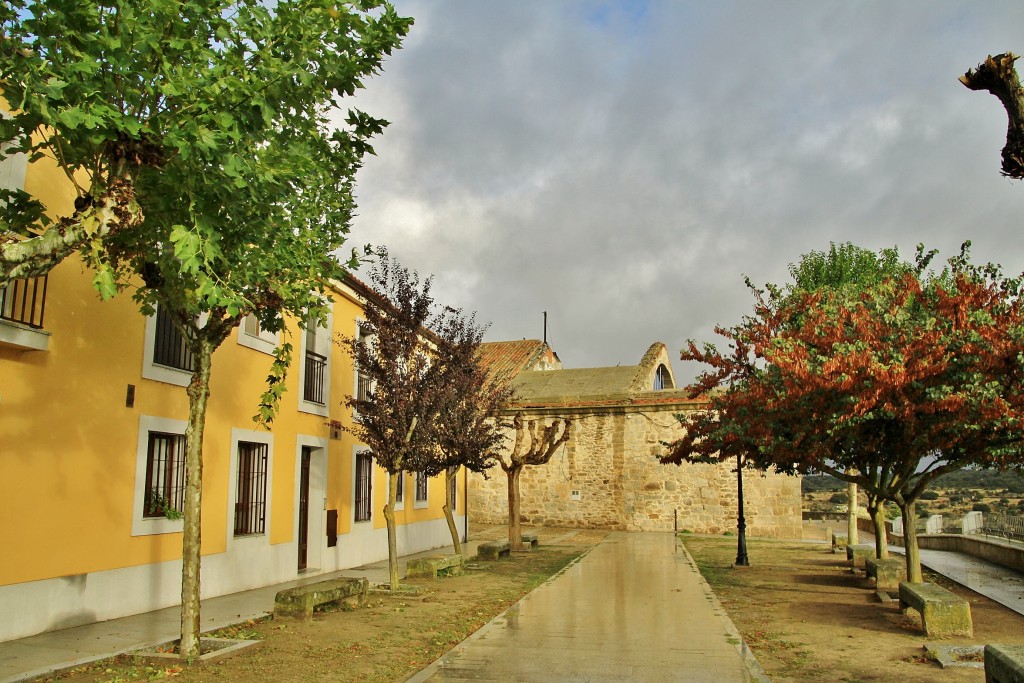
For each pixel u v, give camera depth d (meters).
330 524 16.16
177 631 9.11
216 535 12.12
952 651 8.23
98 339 9.74
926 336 10.02
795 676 7.40
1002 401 9.41
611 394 29.59
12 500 8.46
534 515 30.12
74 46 5.86
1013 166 6.11
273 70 6.30
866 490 12.69
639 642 8.94
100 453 9.72
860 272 19.28
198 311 8.11
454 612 11.11
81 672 7.21
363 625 9.89
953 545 23.97
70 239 5.89
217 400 12.22
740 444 13.95
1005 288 10.67
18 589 8.50
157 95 6.52
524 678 7.16
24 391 8.66
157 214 6.85
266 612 10.71
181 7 6.29
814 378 10.34
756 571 17.28
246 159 6.39
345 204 9.63
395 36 7.20
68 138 6.24
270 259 7.80
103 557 9.72
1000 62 6.14
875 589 14.12
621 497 29.03
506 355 37.34
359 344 13.98
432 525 22.80
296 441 14.80
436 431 14.27
